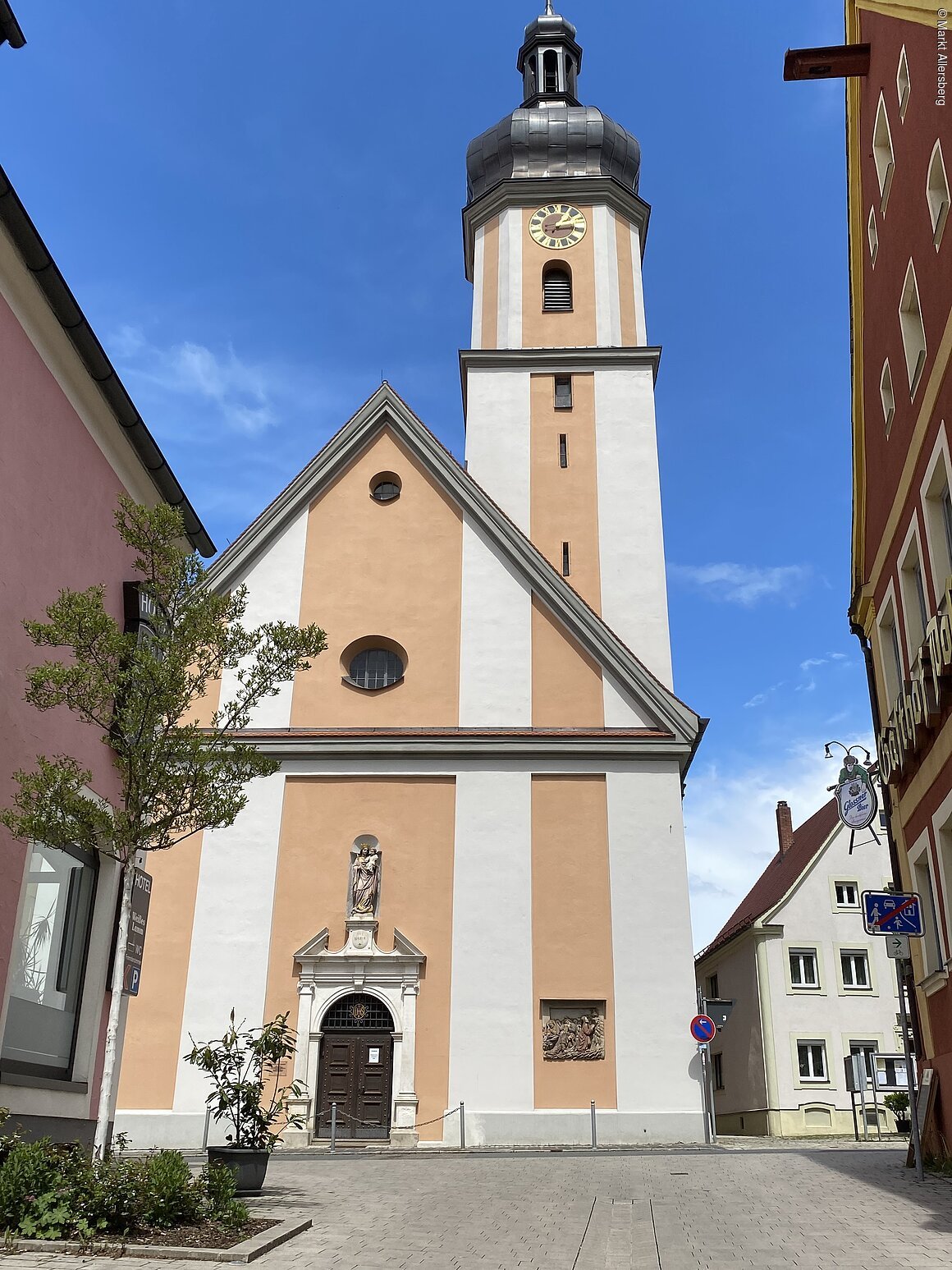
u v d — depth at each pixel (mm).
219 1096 12914
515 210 38031
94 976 12945
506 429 33938
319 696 26656
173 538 12398
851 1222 10508
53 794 10375
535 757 25578
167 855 25109
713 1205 11891
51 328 11875
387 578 27797
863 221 18469
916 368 15516
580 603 26844
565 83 43219
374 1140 23078
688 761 26328
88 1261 8211
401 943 24125
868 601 18609
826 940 38219
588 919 24234
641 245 38719
